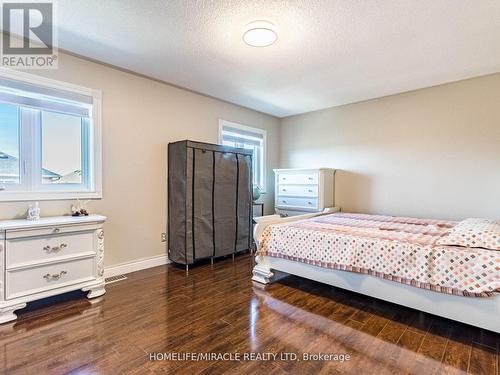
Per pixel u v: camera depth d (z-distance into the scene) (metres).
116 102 2.93
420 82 3.29
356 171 4.09
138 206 3.13
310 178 4.05
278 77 3.16
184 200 3.14
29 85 2.37
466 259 1.76
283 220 3.09
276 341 1.75
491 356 1.61
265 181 4.81
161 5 1.87
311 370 1.48
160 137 3.32
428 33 2.21
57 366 1.49
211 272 3.09
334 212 4.07
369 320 2.03
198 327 1.91
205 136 3.83
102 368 1.48
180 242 3.19
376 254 2.10
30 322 1.96
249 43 2.33
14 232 1.99
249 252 3.98
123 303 2.28
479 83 3.10
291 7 1.88
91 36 2.28
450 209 3.30
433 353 1.64
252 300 2.36
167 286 2.66
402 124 3.66
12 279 1.99
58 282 2.21
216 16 1.99
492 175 3.04
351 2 1.82
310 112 4.64
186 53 2.57
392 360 1.57
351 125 4.16
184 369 1.48
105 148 2.85
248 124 4.48
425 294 1.91
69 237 2.27
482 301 1.71
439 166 3.38
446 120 3.32
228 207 3.56
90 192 2.73
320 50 2.49
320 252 2.40
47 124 2.54
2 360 1.54
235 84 3.39
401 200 3.68
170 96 3.41
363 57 2.63
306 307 2.23
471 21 2.04
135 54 2.60
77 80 2.64
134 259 3.10
